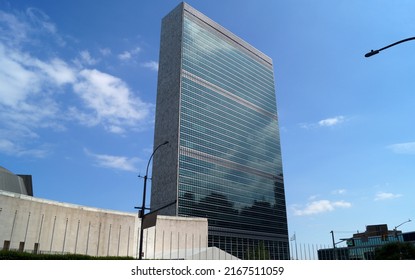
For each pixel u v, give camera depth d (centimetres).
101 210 5669
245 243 15500
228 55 18588
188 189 14038
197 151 14962
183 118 14888
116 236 5675
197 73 16300
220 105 16938
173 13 17438
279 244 17500
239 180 16550
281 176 19525
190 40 16625
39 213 4953
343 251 13875
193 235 6812
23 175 8131
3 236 4503
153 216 2933
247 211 16325
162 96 16112
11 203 4691
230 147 16688
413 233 13625
